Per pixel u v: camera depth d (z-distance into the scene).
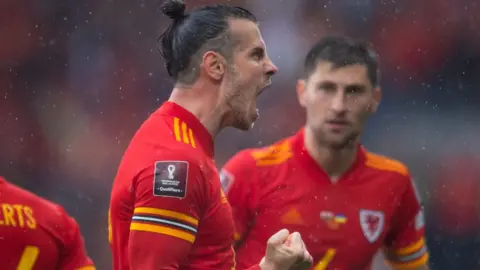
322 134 13.04
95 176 32.50
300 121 32.47
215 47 9.25
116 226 9.15
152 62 33.59
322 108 12.98
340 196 13.40
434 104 32.88
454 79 32.97
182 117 9.23
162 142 8.95
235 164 13.46
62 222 10.38
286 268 9.27
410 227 14.15
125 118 33.22
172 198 8.60
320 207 13.34
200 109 9.30
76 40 33.72
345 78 12.85
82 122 33.12
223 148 31.47
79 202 32.22
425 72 33.19
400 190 13.73
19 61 33.34
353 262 13.57
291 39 33.75
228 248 9.40
